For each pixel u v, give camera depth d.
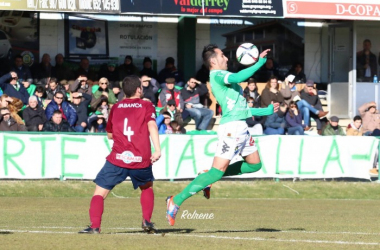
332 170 42.88
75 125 46.44
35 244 17.12
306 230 23.06
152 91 51.06
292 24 58.22
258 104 51.19
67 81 51.44
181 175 41.25
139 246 16.88
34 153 40.03
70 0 46.84
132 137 19.53
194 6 49.12
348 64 58.44
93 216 19.73
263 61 19.86
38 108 44.72
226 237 19.61
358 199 40.16
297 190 41.12
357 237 20.41
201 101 53.16
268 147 42.19
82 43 53.56
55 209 30.92
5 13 51.69
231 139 20.52
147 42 55.31
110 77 51.59
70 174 40.44
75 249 16.31
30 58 52.47
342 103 58.72
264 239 19.22
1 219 26.08
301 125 50.12
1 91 47.47
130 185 40.75
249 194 40.44
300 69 57.38
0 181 39.59
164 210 31.47
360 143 43.25
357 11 52.62
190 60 55.19
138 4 48.12
